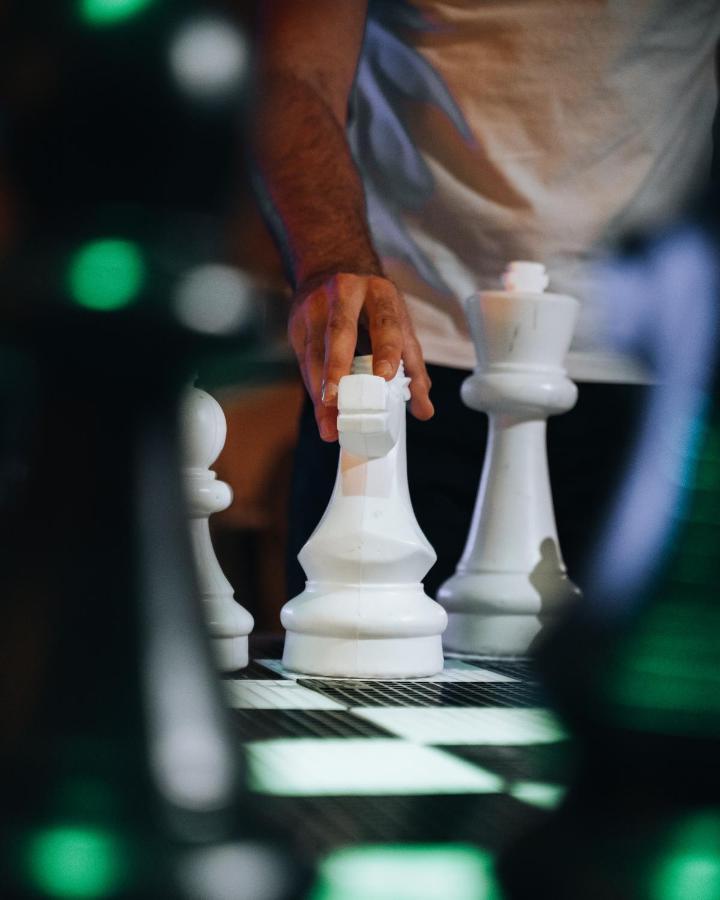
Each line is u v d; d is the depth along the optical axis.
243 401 3.38
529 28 2.26
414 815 0.70
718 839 0.61
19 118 0.52
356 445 1.37
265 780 0.79
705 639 0.68
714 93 2.42
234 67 0.53
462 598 1.62
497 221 2.32
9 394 0.56
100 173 0.52
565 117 2.29
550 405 1.65
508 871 0.58
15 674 0.52
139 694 0.51
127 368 0.54
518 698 1.22
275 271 2.00
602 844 0.61
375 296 1.49
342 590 1.37
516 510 1.65
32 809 0.49
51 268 0.51
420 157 2.35
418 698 1.21
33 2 0.52
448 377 2.30
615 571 0.74
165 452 0.55
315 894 0.51
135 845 0.47
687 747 0.66
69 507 0.54
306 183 1.85
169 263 0.52
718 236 0.78
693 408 0.75
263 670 1.42
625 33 2.28
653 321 0.81
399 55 2.34
